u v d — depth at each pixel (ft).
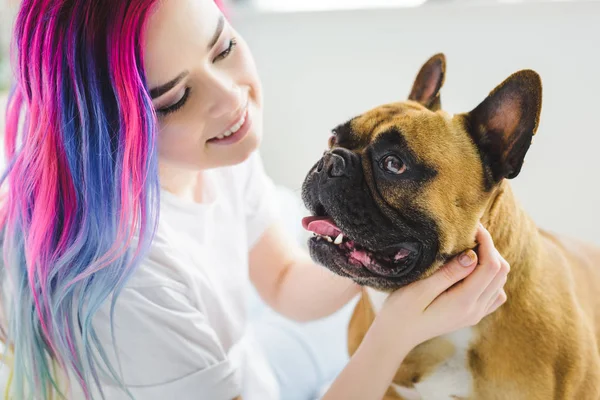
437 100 3.19
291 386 4.62
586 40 4.86
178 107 2.80
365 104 6.65
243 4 7.77
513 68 5.29
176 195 3.65
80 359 2.94
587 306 3.17
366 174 2.76
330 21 6.60
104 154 2.73
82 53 2.65
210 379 3.09
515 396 2.90
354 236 2.79
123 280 2.78
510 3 5.22
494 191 2.78
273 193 4.66
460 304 2.75
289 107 7.20
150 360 3.01
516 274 2.88
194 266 3.40
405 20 6.02
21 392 3.08
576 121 4.95
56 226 2.85
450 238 2.72
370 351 2.97
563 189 5.02
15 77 2.93
